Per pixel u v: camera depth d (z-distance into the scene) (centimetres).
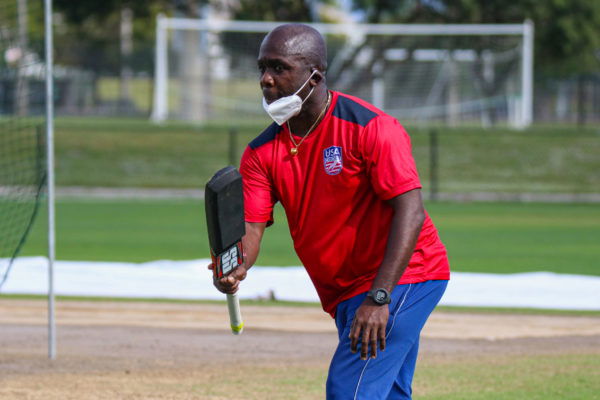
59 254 4653
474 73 12975
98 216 6769
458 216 6994
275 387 2284
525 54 12069
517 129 11288
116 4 14062
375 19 14488
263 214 1499
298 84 1394
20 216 6369
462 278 3809
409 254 1359
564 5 14450
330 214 1446
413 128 11350
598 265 4378
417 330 1438
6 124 8444
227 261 1359
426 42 13012
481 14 14062
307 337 2925
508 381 2330
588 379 2347
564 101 15950
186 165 9719
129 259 4488
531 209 7600
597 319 3181
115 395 2200
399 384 1585
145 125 11419
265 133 1495
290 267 4222
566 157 9831
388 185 1381
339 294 1512
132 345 2791
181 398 2172
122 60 15388
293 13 14150
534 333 2967
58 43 15188
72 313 3272
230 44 12762
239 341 2858
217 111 13288
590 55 15888
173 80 14362
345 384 1385
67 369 2475
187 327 3064
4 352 2673
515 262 4472
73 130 10488
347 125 1417
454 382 2319
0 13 6103
